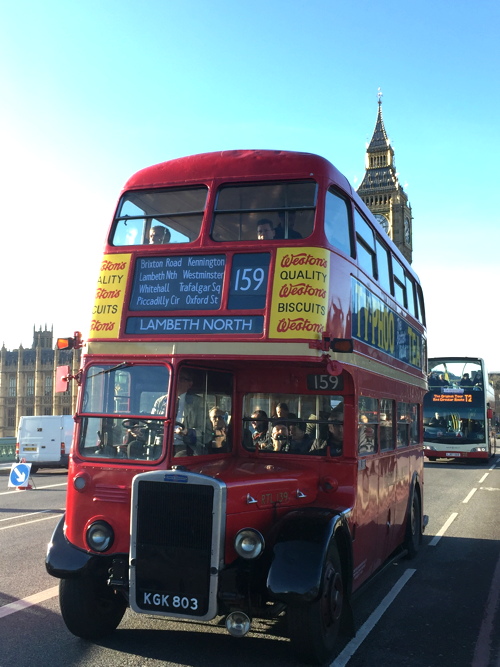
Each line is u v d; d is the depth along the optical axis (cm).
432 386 3195
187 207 652
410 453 1051
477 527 1311
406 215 13488
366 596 786
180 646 586
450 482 2225
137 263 632
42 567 899
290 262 593
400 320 1022
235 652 573
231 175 641
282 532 558
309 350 571
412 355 1138
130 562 538
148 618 672
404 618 694
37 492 1884
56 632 625
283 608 555
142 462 573
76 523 583
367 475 727
